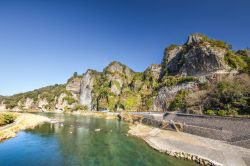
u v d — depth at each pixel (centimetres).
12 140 5212
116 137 5938
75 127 7862
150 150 4462
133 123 9406
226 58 9556
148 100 13212
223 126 4700
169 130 6288
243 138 4000
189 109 7431
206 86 8181
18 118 8725
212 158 3541
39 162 3553
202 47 10769
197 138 4941
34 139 5375
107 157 3934
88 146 4769
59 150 4344
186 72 11906
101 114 15375
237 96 5866
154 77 17462
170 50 17012
